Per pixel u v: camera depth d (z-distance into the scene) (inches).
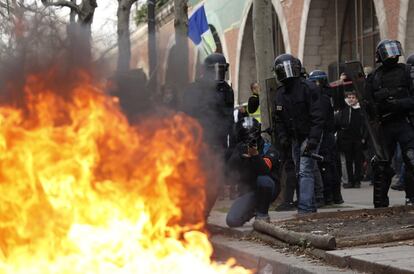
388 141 375.6
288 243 293.1
